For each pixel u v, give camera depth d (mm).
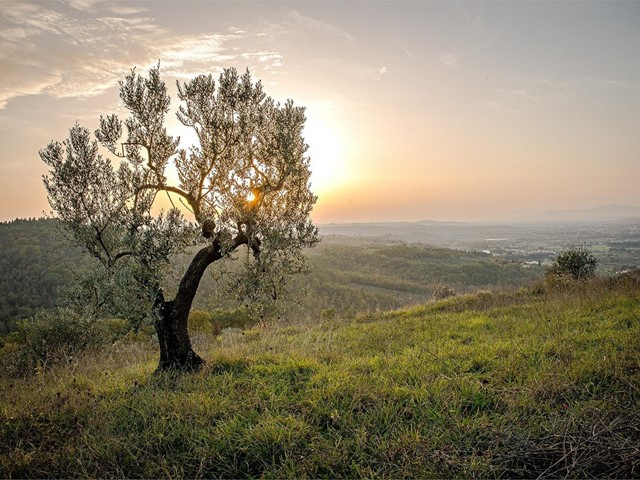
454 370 7012
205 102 7840
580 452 4375
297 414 5715
